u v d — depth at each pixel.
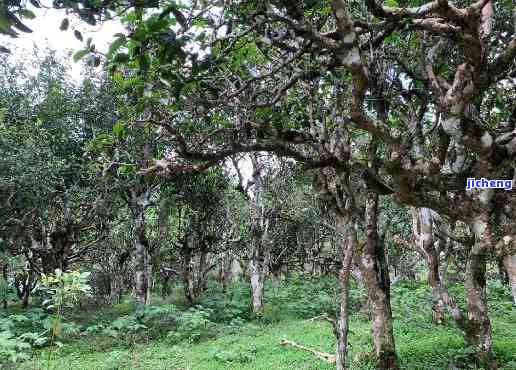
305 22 3.68
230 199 18.55
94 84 14.93
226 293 18.97
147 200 15.55
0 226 13.69
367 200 7.93
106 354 10.57
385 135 4.46
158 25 2.89
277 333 12.36
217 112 5.62
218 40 3.74
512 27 5.83
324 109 6.08
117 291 20.31
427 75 4.86
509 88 6.66
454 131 4.39
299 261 23.48
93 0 2.57
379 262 8.10
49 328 10.12
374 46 5.14
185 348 11.09
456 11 3.58
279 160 17.19
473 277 5.98
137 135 7.95
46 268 15.64
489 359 5.89
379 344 7.82
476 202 4.83
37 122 13.54
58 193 14.96
